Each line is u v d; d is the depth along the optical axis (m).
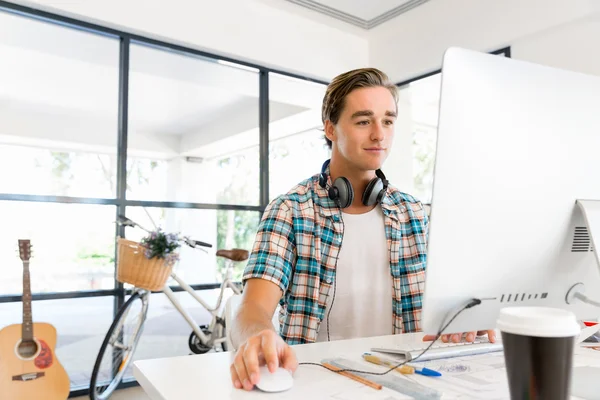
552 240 0.66
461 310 0.62
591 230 0.65
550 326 0.44
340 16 3.65
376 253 1.21
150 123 4.18
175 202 3.12
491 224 0.62
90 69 3.60
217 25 3.22
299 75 3.71
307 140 3.81
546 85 0.64
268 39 3.46
